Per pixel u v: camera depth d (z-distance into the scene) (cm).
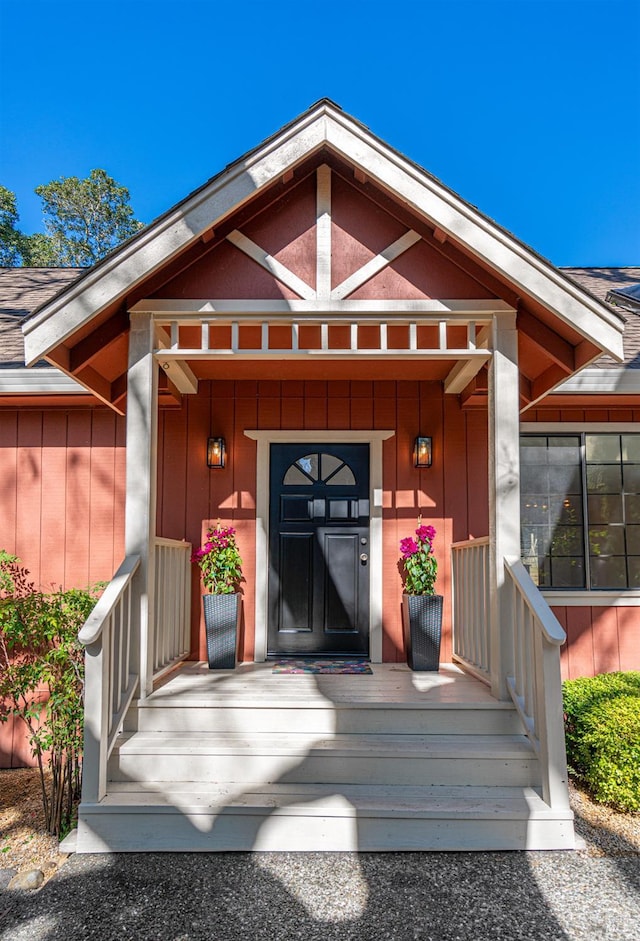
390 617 550
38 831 402
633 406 582
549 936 270
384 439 566
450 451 564
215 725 384
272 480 569
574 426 579
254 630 548
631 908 288
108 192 4044
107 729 352
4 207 3494
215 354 404
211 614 499
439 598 500
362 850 333
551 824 336
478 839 334
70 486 564
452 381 532
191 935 272
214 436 564
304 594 560
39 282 823
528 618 383
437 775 362
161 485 559
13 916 291
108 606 352
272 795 349
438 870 317
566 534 576
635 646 564
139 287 402
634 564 576
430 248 410
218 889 303
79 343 410
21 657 525
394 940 267
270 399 567
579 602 564
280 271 406
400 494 561
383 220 412
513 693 387
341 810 336
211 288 405
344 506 567
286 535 565
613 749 403
